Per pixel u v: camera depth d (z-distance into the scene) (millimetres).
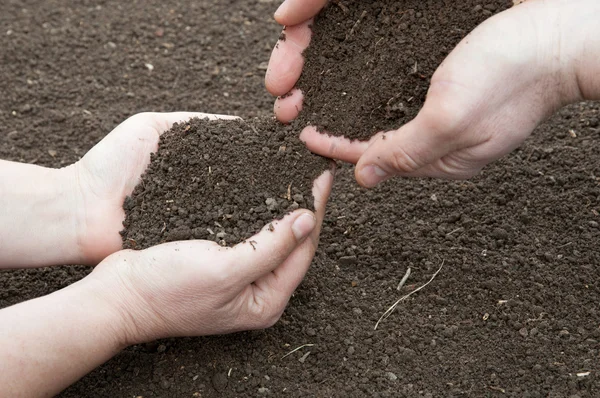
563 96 636
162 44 987
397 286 721
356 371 670
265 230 654
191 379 669
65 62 969
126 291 644
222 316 658
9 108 917
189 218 675
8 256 707
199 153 694
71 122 898
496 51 612
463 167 668
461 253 736
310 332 694
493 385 653
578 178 772
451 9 677
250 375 670
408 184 799
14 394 610
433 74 641
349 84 693
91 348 634
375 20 696
